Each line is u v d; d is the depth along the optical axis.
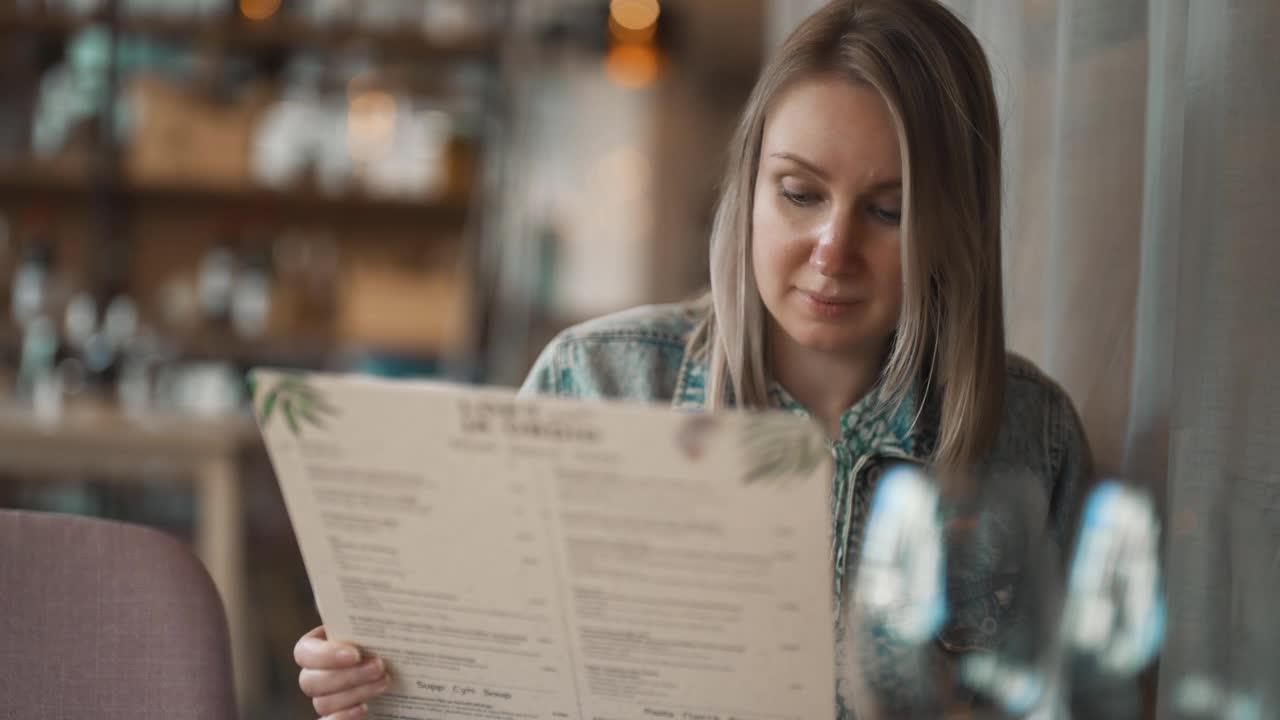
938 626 1.11
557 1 5.64
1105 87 1.20
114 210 3.96
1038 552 1.14
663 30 5.74
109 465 2.80
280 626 3.38
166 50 4.02
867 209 1.00
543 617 0.85
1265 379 1.02
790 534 0.78
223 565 2.81
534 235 6.96
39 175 3.88
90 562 1.00
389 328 3.95
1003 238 1.31
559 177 7.47
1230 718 1.03
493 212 4.00
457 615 0.86
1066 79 1.22
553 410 0.77
